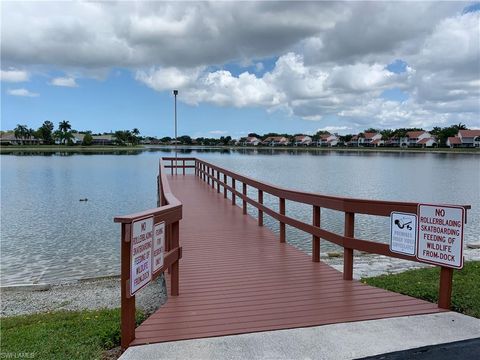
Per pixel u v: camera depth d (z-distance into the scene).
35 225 17.38
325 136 174.00
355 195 26.41
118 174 46.34
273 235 8.08
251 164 63.41
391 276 6.69
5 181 37.97
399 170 50.47
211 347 3.32
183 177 20.17
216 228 8.74
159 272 3.90
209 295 4.63
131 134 175.12
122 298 3.36
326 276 5.36
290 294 4.64
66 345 3.82
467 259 8.52
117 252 12.89
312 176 41.62
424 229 4.11
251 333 3.58
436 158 86.69
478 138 125.38
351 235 5.06
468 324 3.73
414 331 3.58
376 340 3.41
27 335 4.30
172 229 4.57
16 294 8.89
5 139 154.50
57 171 50.78
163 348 3.31
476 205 22.02
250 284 5.04
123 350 3.39
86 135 162.50
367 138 160.00
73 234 15.54
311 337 3.49
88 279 10.09
